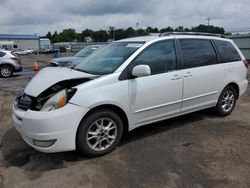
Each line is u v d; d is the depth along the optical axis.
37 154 3.81
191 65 4.53
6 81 11.70
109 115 3.64
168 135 4.45
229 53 5.32
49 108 3.31
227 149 3.89
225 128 4.77
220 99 5.19
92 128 3.58
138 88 3.83
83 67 4.36
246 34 24.42
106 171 3.31
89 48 11.16
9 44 67.56
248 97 7.38
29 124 3.28
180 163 3.48
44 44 84.25
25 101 3.56
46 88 3.49
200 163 3.47
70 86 3.53
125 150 3.88
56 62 10.20
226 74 5.12
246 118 5.34
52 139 3.25
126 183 3.05
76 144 3.51
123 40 4.68
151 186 2.98
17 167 3.46
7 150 3.96
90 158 3.66
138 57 3.92
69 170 3.36
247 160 3.54
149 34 4.82
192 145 4.04
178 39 4.48
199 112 5.68
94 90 3.46
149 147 3.98
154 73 4.04
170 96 4.24
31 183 3.09
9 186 3.04
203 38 4.90
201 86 4.69
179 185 2.99
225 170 3.29
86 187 3.00
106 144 3.75
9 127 4.98
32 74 14.78
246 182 3.04
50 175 3.25
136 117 3.95
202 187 2.95
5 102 7.17
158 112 4.19
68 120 3.28
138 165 3.44
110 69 3.83
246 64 5.66
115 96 3.61
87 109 3.38
